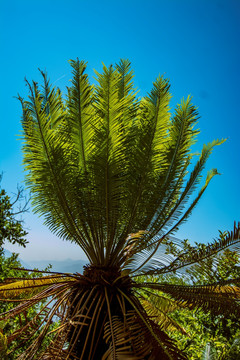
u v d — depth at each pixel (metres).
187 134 5.59
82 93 5.07
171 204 6.00
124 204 5.48
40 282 5.97
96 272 5.09
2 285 5.99
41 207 5.62
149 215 5.59
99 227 5.47
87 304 4.81
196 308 5.01
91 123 5.19
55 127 5.39
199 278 5.38
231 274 5.90
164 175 5.64
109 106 4.95
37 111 4.96
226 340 5.58
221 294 4.84
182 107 5.52
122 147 5.24
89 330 4.38
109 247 5.43
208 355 4.44
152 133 5.33
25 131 5.16
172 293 4.98
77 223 5.52
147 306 6.26
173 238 5.21
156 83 5.39
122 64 6.48
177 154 5.60
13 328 6.74
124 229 5.58
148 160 5.36
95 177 5.30
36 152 5.18
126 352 3.57
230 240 4.79
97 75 4.93
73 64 5.03
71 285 5.14
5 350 4.69
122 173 5.46
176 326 5.67
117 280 5.01
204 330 6.19
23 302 5.51
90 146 5.36
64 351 4.35
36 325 5.26
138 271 5.30
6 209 7.46
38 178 5.31
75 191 5.42
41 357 4.41
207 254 4.94
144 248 5.36
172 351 3.74
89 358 4.30
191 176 5.78
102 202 5.41
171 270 5.17
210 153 5.82
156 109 5.33
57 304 4.82
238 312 4.69
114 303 4.76
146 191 5.54
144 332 3.91
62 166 5.25
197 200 5.74
